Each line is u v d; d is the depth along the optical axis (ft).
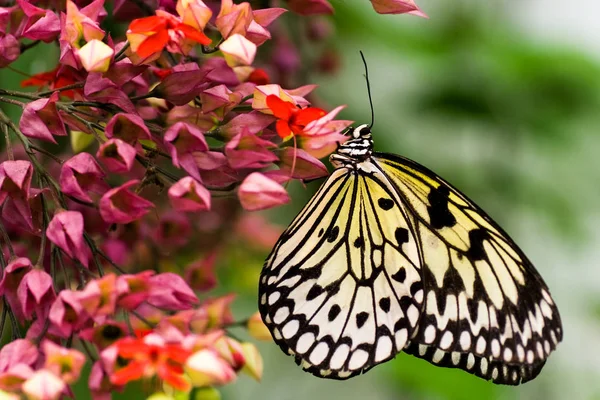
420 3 2.68
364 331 2.30
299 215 2.28
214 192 2.15
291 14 2.57
